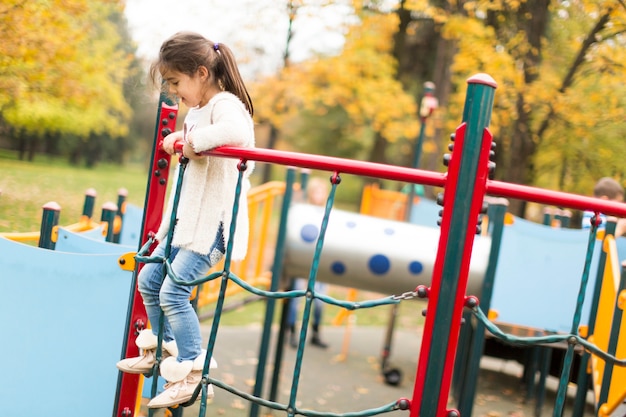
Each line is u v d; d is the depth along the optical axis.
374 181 23.14
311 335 7.81
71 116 10.12
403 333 8.70
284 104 12.95
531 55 7.56
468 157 2.31
